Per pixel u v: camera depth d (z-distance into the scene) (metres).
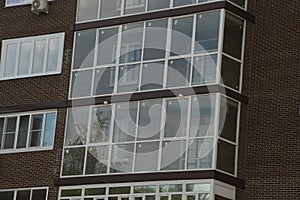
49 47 46.84
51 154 44.84
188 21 42.59
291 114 41.56
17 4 48.69
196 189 40.09
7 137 46.66
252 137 42.16
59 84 45.78
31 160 45.41
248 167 41.81
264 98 42.41
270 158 41.47
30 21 47.94
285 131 41.47
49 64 46.50
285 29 42.88
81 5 46.44
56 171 44.28
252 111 42.50
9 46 48.16
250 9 43.69
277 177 41.06
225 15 42.00
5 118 47.12
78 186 43.38
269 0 43.72
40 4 47.25
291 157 40.97
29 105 46.34
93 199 42.69
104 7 45.50
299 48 42.22
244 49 42.91
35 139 45.75
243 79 42.59
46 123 45.69
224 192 40.41
